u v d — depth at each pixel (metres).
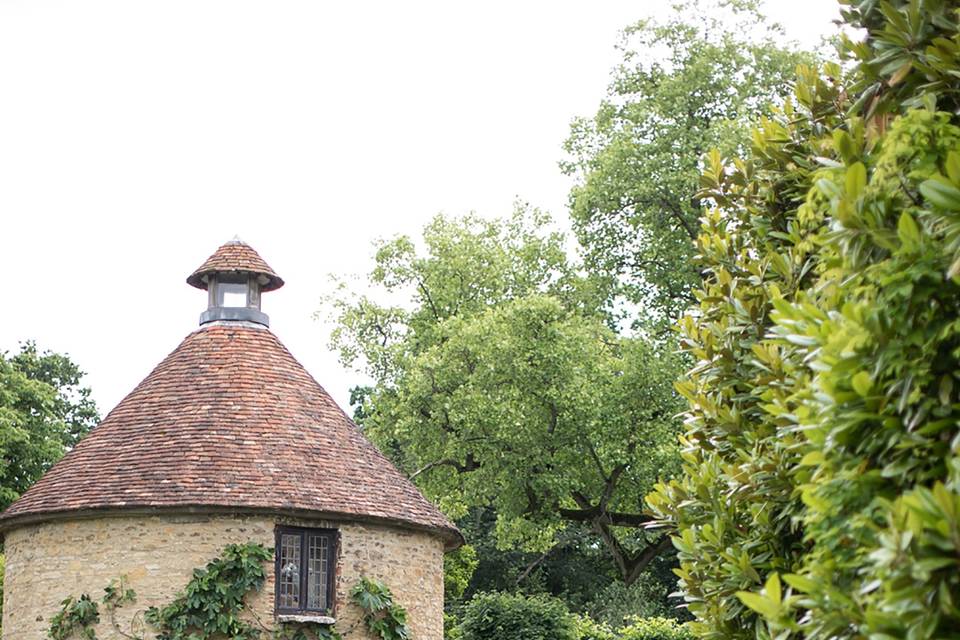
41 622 23.56
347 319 41.19
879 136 8.04
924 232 6.50
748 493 9.37
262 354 26.86
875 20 8.72
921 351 6.49
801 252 9.56
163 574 23.00
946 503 5.49
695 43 37.38
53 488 24.23
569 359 34.16
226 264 27.48
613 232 37.91
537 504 36.62
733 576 9.19
